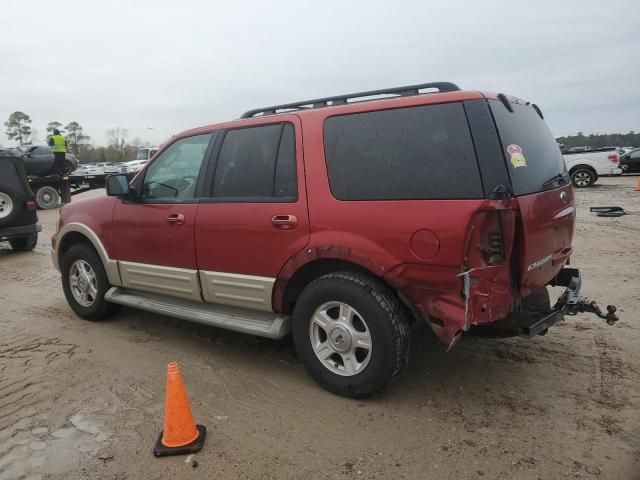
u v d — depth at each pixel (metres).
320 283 3.38
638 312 4.96
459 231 2.86
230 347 4.39
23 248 9.66
